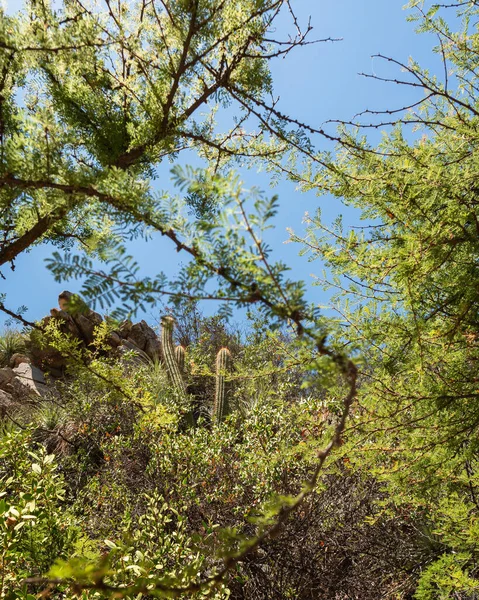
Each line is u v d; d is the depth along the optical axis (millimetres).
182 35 1710
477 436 1799
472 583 1837
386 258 1798
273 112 1858
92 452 4961
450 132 2062
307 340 687
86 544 1932
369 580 3594
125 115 1783
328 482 3510
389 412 1819
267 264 685
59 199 1090
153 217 783
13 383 6742
